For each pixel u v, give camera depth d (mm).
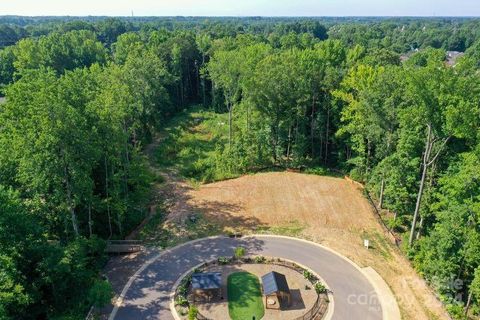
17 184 35750
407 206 43188
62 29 172875
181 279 35000
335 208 47938
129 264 37188
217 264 37188
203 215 45781
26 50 91062
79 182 34156
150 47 96000
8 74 102312
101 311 30953
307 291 33688
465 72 35312
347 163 57969
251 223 44344
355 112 54281
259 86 56906
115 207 40250
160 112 77000
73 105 37906
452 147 41812
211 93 94312
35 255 28625
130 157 48531
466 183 33062
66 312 29625
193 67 100562
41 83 36281
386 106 45406
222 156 58906
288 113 59125
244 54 69562
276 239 41406
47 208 35438
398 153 44438
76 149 34156
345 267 37000
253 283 34656
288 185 53969
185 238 41406
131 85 59969
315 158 62969
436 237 35938
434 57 35844
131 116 52875
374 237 42469
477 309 33094
